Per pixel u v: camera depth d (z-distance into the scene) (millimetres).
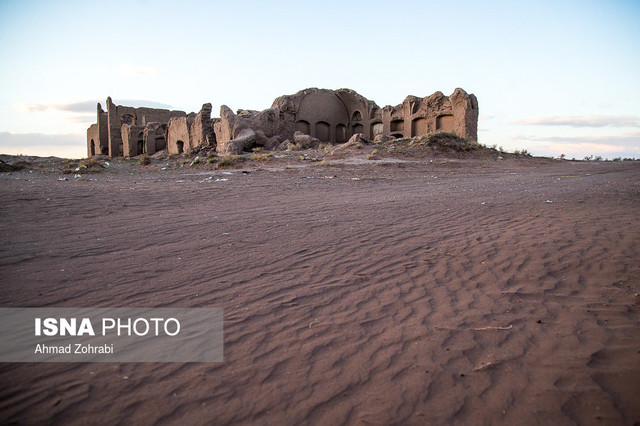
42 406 2717
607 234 6348
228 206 10953
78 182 17062
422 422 2527
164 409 2688
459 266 5332
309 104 56250
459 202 10508
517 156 33812
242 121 44219
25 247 6594
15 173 25297
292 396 2811
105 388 2922
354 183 17094
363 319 3953
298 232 7520
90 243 6887
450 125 45531
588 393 2721
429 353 3305
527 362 3121
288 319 3982
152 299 4504
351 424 2529
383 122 54156
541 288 4520
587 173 21812
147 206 10859
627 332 3479
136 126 60125
